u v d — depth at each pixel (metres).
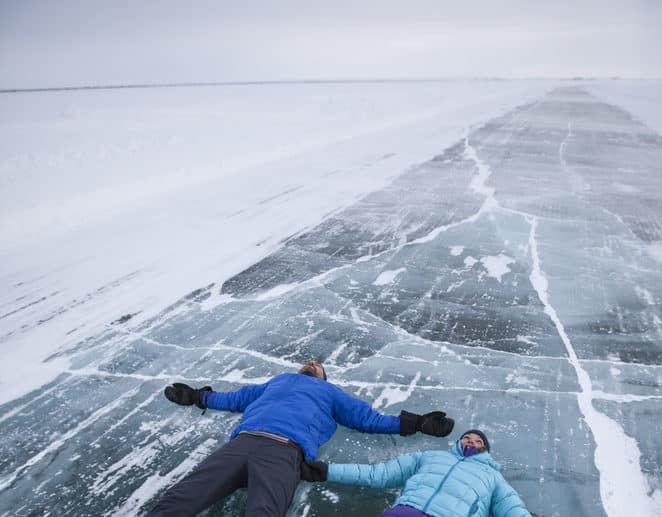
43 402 3.38
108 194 8.23
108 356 3.91
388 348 3.97
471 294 4.85
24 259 5.84
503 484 2.38
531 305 4.63
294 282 5.14
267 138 14.00
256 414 2.68
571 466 2.79
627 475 2.73
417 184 9.12
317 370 3.19
